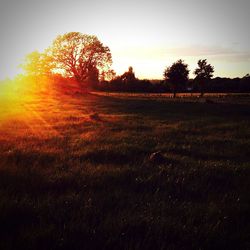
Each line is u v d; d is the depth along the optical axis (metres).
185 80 63.44
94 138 11.34
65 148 9.35
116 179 5.99
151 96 69.31
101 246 3.36
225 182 6.17
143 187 5.61
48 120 18.30
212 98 60.16
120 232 3.67
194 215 4.29
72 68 72.44
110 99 50.56
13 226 3.77
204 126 16.12
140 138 11.76
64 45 70.50
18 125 15.57
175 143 10.87
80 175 6.13
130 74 109.56
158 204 4.62
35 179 5.73
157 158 7.78
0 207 4.14
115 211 4.36
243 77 104.12
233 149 9.84
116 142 10.73
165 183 5.80
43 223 3.79
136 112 25.42
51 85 77.25
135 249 3.29
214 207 4.58
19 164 6.96
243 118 20.36
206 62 72.00
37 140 10.96
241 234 3.73
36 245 3.29
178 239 3.62
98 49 71.19
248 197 5.15
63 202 4.60
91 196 4.91
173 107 31.17
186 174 6.51
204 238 3.63
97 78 77.62
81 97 57.50
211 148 9.94
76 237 3.50
